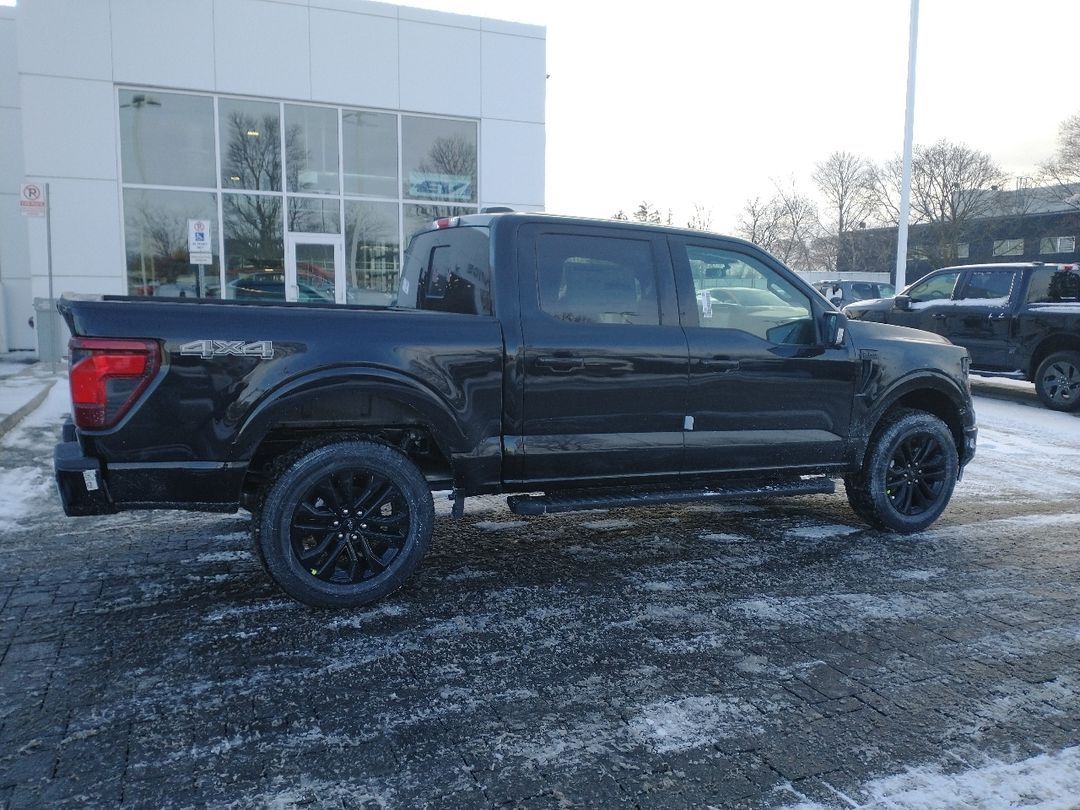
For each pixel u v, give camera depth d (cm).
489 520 607
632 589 462
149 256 1426
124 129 1388
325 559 421
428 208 1596
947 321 1300
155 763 284
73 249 1371
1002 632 409
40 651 370
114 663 359
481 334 434
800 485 530
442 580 473
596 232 471
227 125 1443
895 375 556
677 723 316
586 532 579
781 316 525
